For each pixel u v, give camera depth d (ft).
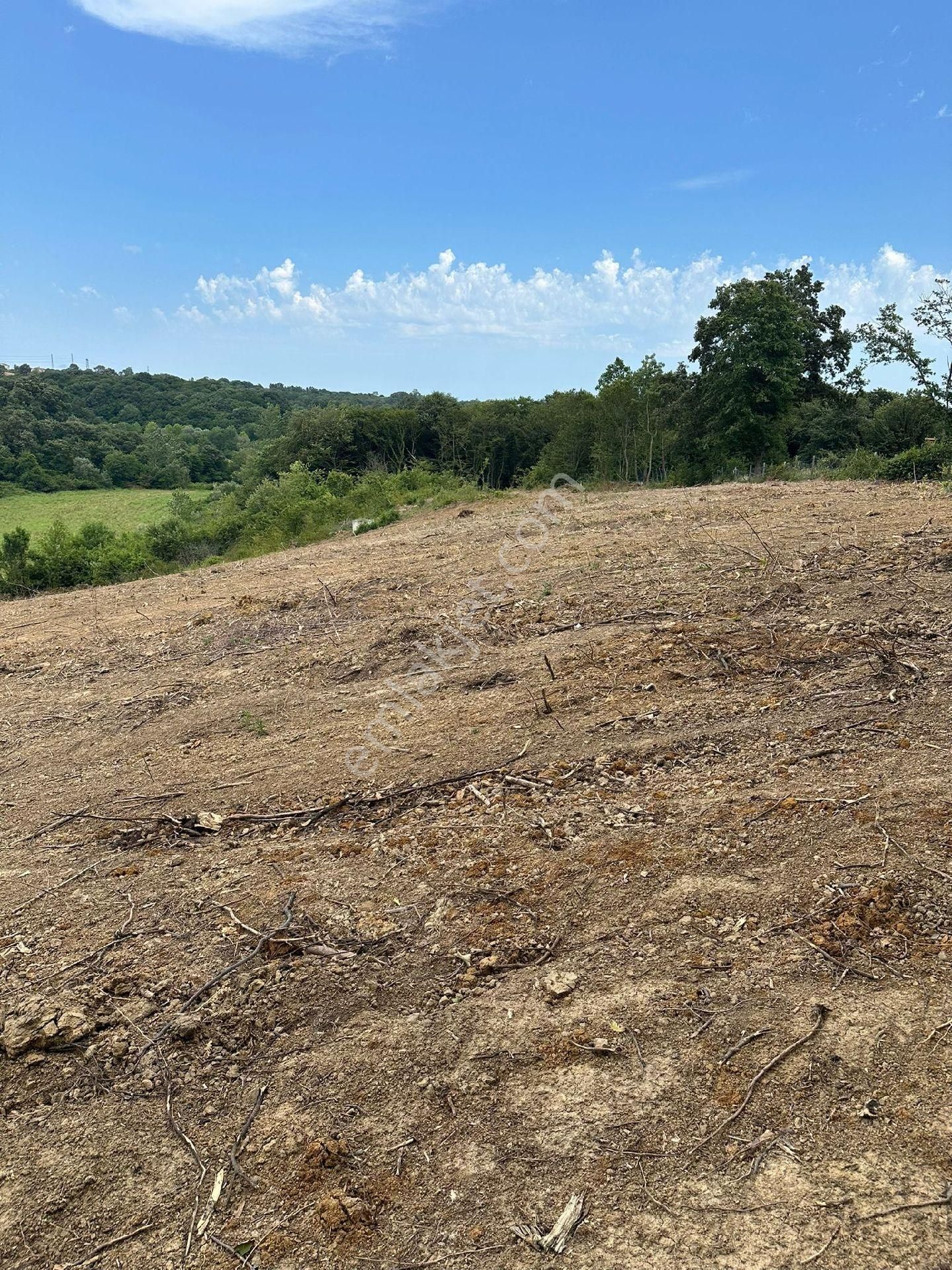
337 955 7.75
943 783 8.71
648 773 9.95
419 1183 5.65
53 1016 7.38
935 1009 6.32
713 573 16.21
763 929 7.31
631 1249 5.03
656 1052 6.33
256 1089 6.53
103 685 17.22
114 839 10.48
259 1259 5.32
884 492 22.88
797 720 10.48
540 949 7.52
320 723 13.23
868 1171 5.26
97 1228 5.65
